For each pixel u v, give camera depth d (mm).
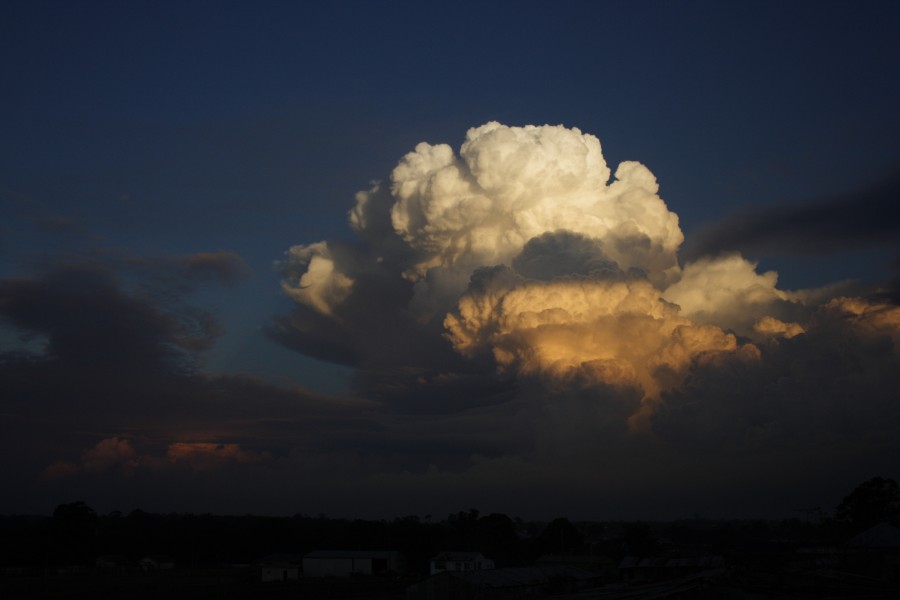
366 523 131875
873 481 107688
